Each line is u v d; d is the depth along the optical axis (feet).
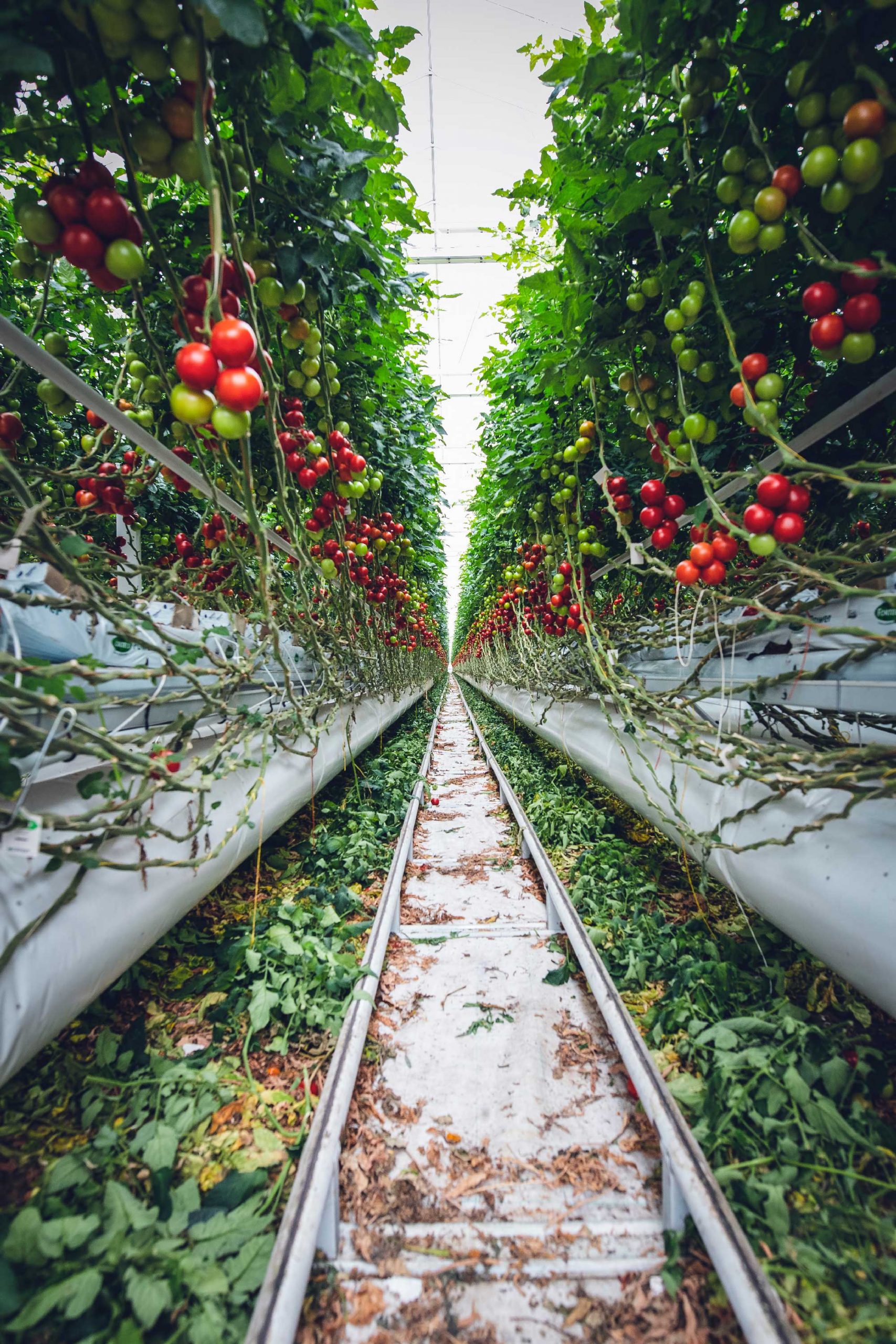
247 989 7.22
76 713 4.69
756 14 4.50
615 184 6.68
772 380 5.04
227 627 8.16
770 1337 3.37
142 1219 4.23
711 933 8.43
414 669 36.99
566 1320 4.04
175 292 4.38
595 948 7.81
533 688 22.21
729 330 5.39
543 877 10.30
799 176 4.23
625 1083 6.15
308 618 9.48
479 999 7.68
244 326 3.66
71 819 4.51
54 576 4.99
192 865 5.85
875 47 4.15
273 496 11.50
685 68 5.11
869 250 5.20
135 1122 5.36
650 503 7.52
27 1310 3.52
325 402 8.42
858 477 7.20
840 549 5.21
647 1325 3.98
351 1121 5.72
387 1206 4.89
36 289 9.32
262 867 11.48
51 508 7.55
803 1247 4.20
